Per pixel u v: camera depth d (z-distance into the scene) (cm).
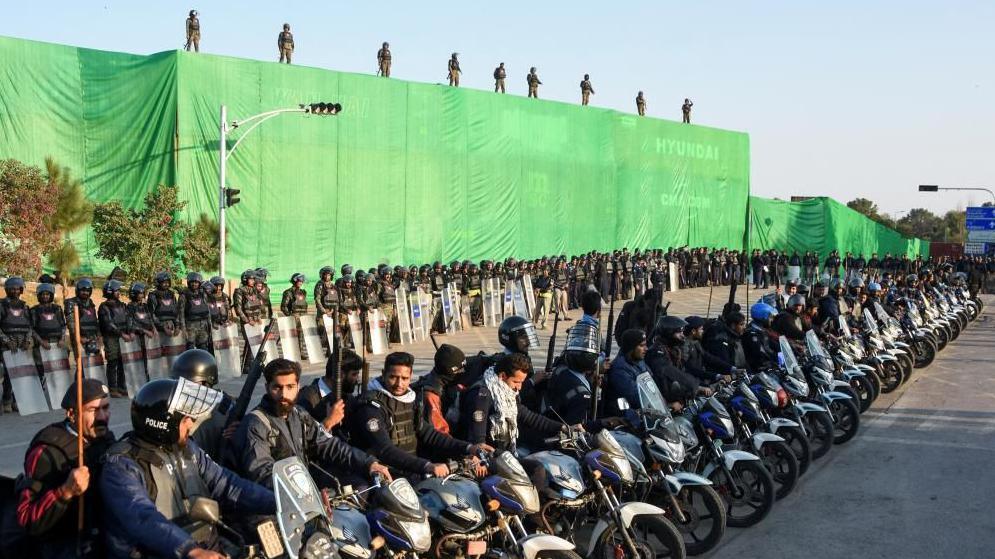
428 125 3334
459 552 535
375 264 3164
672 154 4544
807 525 800
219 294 1546
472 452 581
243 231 2766
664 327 886
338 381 570
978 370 1769
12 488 429
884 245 5688
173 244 2403
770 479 779
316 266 2983
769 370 1025
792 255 4762
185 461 420
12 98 2442
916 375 1698
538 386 764
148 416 399
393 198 3216
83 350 1272
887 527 794
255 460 474
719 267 4244
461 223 3491
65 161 2531
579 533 758
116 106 2583
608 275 3347
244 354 1595
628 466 638
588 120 4056
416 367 1705
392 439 583
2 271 2039
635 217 4350
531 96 3997
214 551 393
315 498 420
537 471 613
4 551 423
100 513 407
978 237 6009
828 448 1015
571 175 3978
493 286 2516
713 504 705
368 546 477
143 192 2608
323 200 2989
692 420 809
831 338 1350
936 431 1198
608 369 775
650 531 637
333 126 3006
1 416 1204
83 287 1291
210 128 2683
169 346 1402
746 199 5050
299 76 2909
